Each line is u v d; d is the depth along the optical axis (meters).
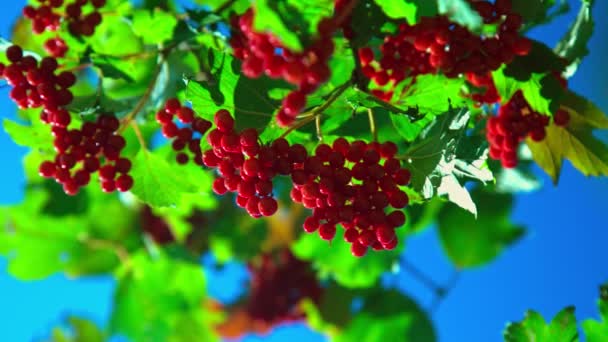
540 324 0.74
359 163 0.62
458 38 0.63
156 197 0.76
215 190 0.65
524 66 0.67
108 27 0.80
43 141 0.75
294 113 0.58
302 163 0.62
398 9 0.63
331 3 0.59
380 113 0.70
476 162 0.62
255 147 0.61
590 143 0.71
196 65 0.76
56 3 0.74
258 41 0.56
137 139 0.80
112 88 0.83
